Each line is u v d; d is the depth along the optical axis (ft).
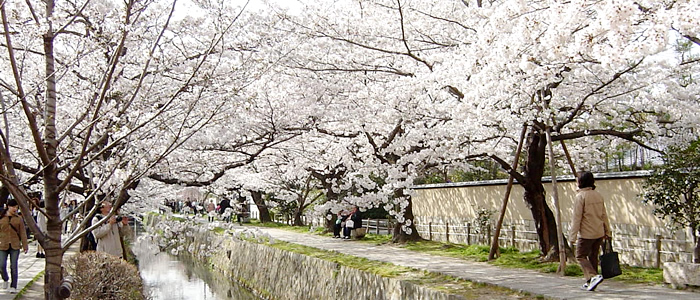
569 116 32.04
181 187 33.55
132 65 23.18
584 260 24.80
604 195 39.75
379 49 32.53
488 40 20.20
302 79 33.78
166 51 24.20
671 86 33.76
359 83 37.19
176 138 17.38
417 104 34.22
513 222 47.50
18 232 27.84
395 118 35.17
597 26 14.58
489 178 74.28
